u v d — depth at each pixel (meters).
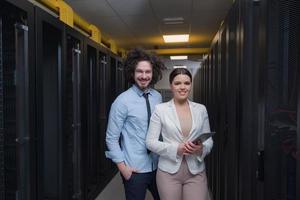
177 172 1.60
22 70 1.66
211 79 3.33
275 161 1.13
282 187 1.10
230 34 1.85
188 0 3.32
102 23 4.42
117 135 1.67
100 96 3.53
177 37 5.59
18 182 1.62
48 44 2.33
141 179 1.67
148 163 1.68
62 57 2.25
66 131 2.35
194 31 5.04
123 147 1.70
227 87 1.98
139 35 5.37
